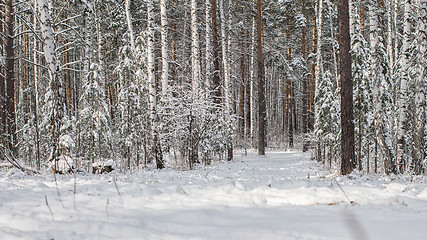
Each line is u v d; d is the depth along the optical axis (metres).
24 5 17.19
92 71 15.91
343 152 9.64
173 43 24.78
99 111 15.12
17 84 22.88
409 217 3.71
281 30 30.84
